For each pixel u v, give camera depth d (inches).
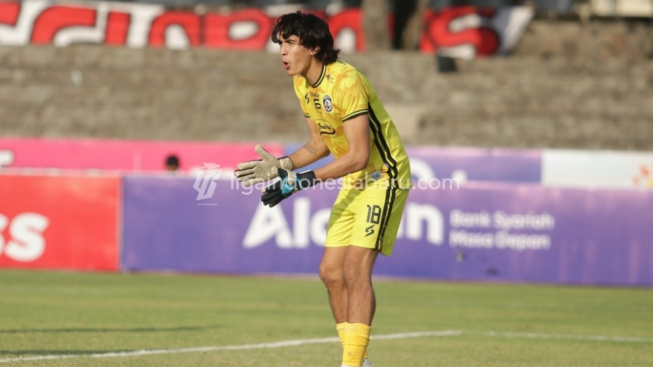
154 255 1850.4
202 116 3164.4
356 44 3548.2
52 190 1851.6
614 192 1827.0
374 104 727.7
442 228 1838.1
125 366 813.9
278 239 1843.0
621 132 3184.1
